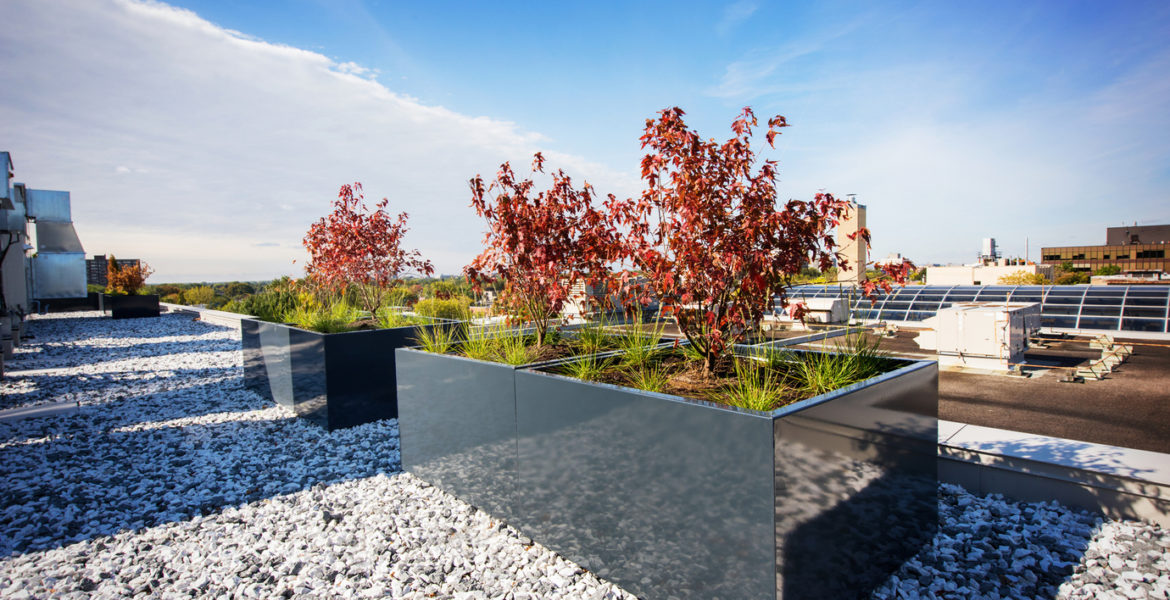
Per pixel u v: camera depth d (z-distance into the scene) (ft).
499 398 12.16
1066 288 44.32
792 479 7.57
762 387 10.32
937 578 9.58
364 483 14.92
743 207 10.98
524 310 16.89
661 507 8.84
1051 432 17.42
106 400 25.46
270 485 14.94
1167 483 10.62
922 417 10.80
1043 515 11.50
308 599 9.63
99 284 124.36
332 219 27.96
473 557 10.93
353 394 20.16
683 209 10.69
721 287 11.02
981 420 18.98
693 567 8.45
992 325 27.35
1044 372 26.78
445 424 14.02
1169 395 21.65
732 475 7.77
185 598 9.76
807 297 48.65
